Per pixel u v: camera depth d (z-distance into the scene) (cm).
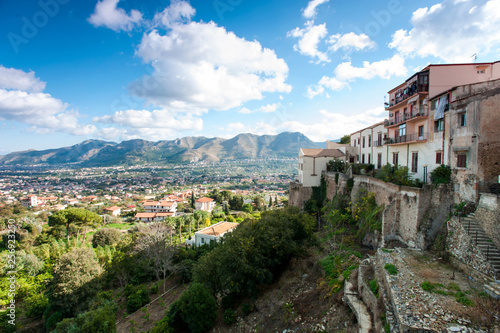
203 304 2097
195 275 2691
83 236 6869
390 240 2133
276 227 2445
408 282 1198
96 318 2014
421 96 2347
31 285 3722
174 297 3103
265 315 1880
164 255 3662
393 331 937
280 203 12238
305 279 2030
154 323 2475
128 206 13125
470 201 1641
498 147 1579
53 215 5697
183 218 7369
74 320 2155
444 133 1977
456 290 1118
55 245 5153
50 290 3080
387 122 3014
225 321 2083
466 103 1714
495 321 893
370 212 2533
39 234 6275
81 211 6034
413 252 1661
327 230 3002
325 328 1323
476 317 918
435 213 1820
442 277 1270
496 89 1587
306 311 1584
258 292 2228
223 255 2264
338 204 3256
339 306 1430
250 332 1800
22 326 2923
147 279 3797
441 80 2316
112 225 9331
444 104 1980
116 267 3675
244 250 2150
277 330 1581
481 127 1606
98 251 4597
